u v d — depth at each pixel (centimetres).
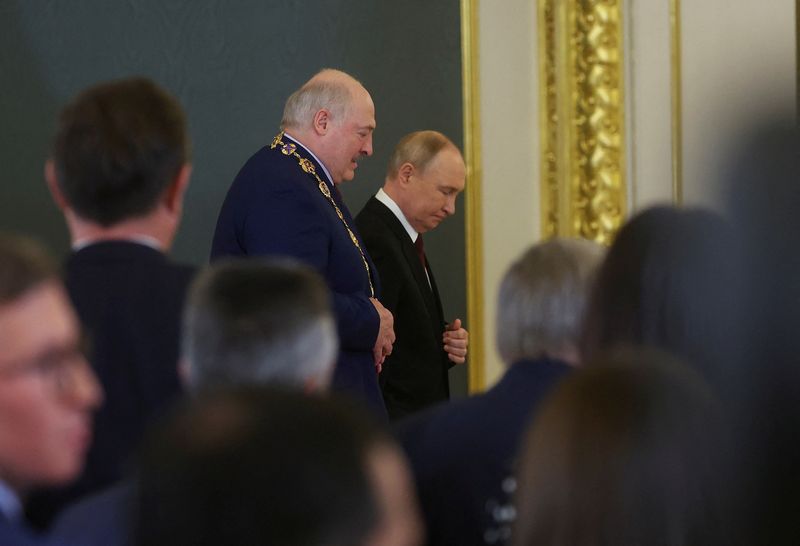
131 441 297
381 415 520
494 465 279
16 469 199
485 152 748
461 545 282
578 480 178
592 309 267
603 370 186
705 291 242
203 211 671
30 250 201
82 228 312
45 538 183
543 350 288
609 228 759
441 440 286
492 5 746
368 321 513
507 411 283
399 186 632
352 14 702
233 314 242
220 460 128
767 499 185
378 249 617
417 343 619
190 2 666
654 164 752
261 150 537
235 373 240
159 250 312
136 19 655
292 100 542
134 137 305
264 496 125
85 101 312
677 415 179
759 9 723
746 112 153
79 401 202
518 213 762
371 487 126
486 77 747
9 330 194
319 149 538
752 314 187
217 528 126
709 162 158
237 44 676
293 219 514
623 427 178
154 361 300
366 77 707
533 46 760
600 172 758
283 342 241
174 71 664
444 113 731
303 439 128
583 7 754
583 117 758
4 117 628
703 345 237
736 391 193
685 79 741
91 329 300
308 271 255
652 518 175
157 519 132
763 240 167
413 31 720
